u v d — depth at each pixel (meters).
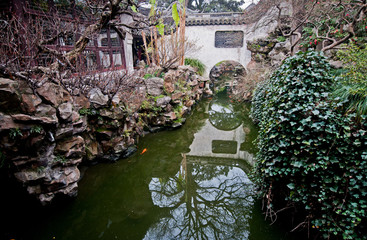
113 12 3.90
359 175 2.10
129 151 5.00
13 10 4.29
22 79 2.62
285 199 2.70
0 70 2.61
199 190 4.45
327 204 2.29
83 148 3.45
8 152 2.64
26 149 2.70
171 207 3.87
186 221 3.54
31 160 2.78
